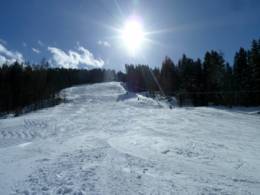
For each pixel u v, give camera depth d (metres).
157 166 6.96
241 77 40.22
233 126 17.02
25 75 49.91
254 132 14.58
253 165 7.31
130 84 72.44
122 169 6.52
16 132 18.91
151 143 10.71
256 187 5.35
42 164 7.42
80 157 8.08
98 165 6.93
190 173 6.36
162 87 57.00
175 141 11.24
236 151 9.38
